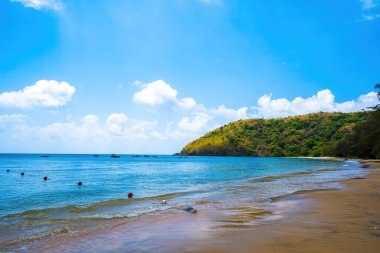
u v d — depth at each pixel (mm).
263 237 7844
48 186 26531
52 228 10117
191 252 6812
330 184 22828
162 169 59719
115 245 7777
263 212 11969
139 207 14695
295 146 177250
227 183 27609
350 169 46188
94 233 9211
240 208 13195
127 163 98188
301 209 12312
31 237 8906
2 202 17281
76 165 79250
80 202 17094
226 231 8703
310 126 197625
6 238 8875
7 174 43000
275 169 55875
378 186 20516
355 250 6613
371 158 92000
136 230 9453
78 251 7387
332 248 6762
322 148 156750
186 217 11375
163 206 14781
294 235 7988
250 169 56812
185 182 29766
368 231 8406
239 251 6719
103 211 13695
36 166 70750
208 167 67625
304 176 33375
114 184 28250
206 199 16812
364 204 13273
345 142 121188
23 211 13945
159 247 7379
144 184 27984
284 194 17609
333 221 9875
